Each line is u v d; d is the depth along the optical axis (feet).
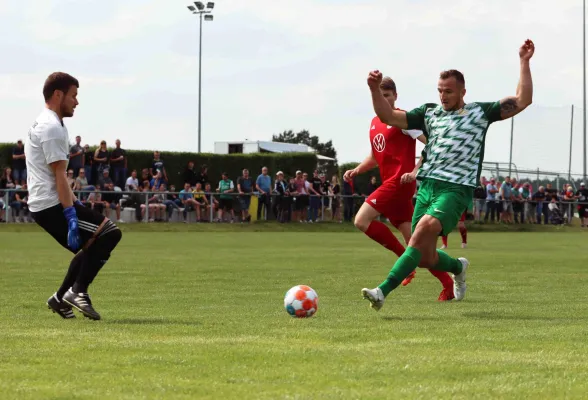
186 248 81.10
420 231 29.94
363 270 53.93
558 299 36.45
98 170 114.11
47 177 28.43
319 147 458.91
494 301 35.55
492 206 144.25
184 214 120.78
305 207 129.80
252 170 149.89
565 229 147.74
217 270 53.47
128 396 16.06
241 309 32.27
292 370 18.61
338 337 23.52
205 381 17.47
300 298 28.84
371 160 39.63
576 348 21.67
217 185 147.43
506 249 84.48
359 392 16.48
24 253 71.31
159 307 33.12
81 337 23.49
